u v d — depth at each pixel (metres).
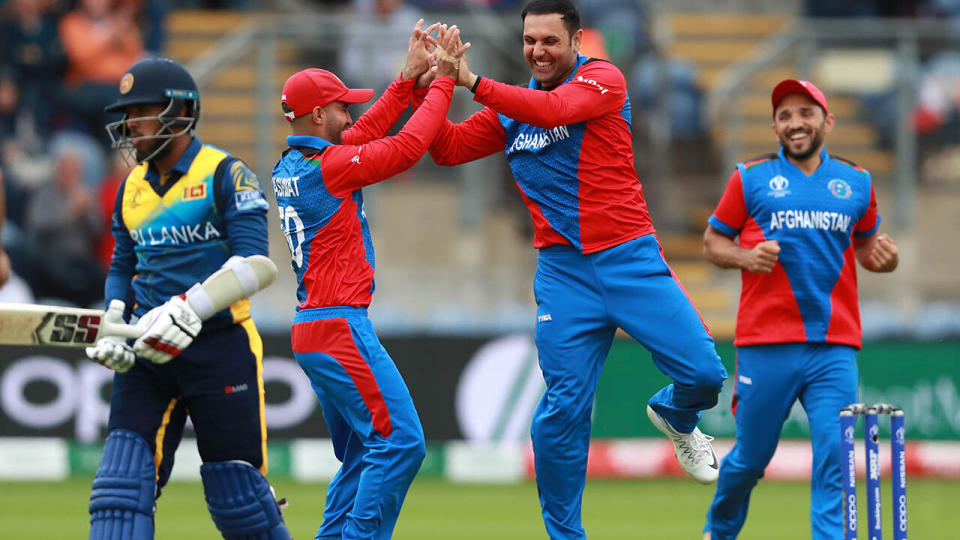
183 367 18.17
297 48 46.44
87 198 45.53
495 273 45.38
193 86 18.38
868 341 41.16
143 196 18.52
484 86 19.30
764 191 22.27
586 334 20.19
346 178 18.94
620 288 19.94
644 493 37.81
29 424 40.16
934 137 47.75
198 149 18.50
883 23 51.25
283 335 40.59
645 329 19.97
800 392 22.23
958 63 48.22
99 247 46.03
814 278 21.98
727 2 58.06
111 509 17.67
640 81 48.38
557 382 20.20
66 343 17.61
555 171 20.03
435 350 40.94
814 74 49.56
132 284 18.95
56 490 37.50
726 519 23.14
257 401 18.56
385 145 19.06
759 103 50.44
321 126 19.48
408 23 47.03
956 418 41.06
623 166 20.08
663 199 48.75
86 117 48.94
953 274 47.09
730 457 22.78
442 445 40.91
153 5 50.69
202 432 18.33
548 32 19.86
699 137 50.41
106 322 17.72
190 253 18.39
